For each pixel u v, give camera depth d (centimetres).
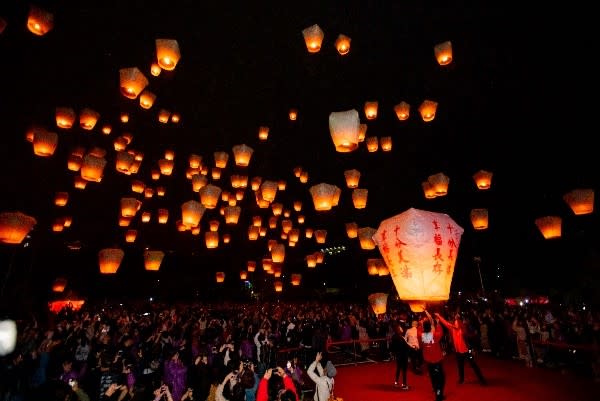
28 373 699
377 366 1112
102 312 1956
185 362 831
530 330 1084
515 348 1145
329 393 584
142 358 752
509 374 926
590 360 886
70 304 2005
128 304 2491
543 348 1039
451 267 439
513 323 1145
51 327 1230
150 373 660
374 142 1070
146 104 884
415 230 434
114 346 871
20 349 776
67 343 899
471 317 1374
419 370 970
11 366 661
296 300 3403
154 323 1345
